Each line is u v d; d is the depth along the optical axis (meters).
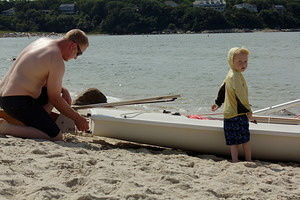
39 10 133.00
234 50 5.19
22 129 5.52
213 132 5.56
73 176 3.95
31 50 5.48
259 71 20.80
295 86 15.44
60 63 5.40
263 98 13.20
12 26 129.50
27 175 3.97
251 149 5.59
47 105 5.76
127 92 14.56
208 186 4.03
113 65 26.20
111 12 125.06
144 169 4.43
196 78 18.34
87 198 3.43
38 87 5.46
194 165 4.88
